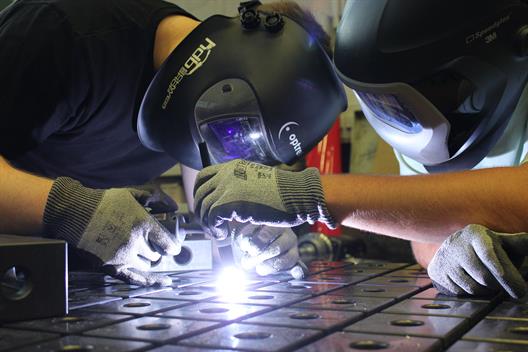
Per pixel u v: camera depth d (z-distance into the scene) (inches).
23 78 52.7
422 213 46.8
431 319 38.3
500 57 46.9
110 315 40.8
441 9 45.6
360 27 48.2
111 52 57.4
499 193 44.9
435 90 48.6
